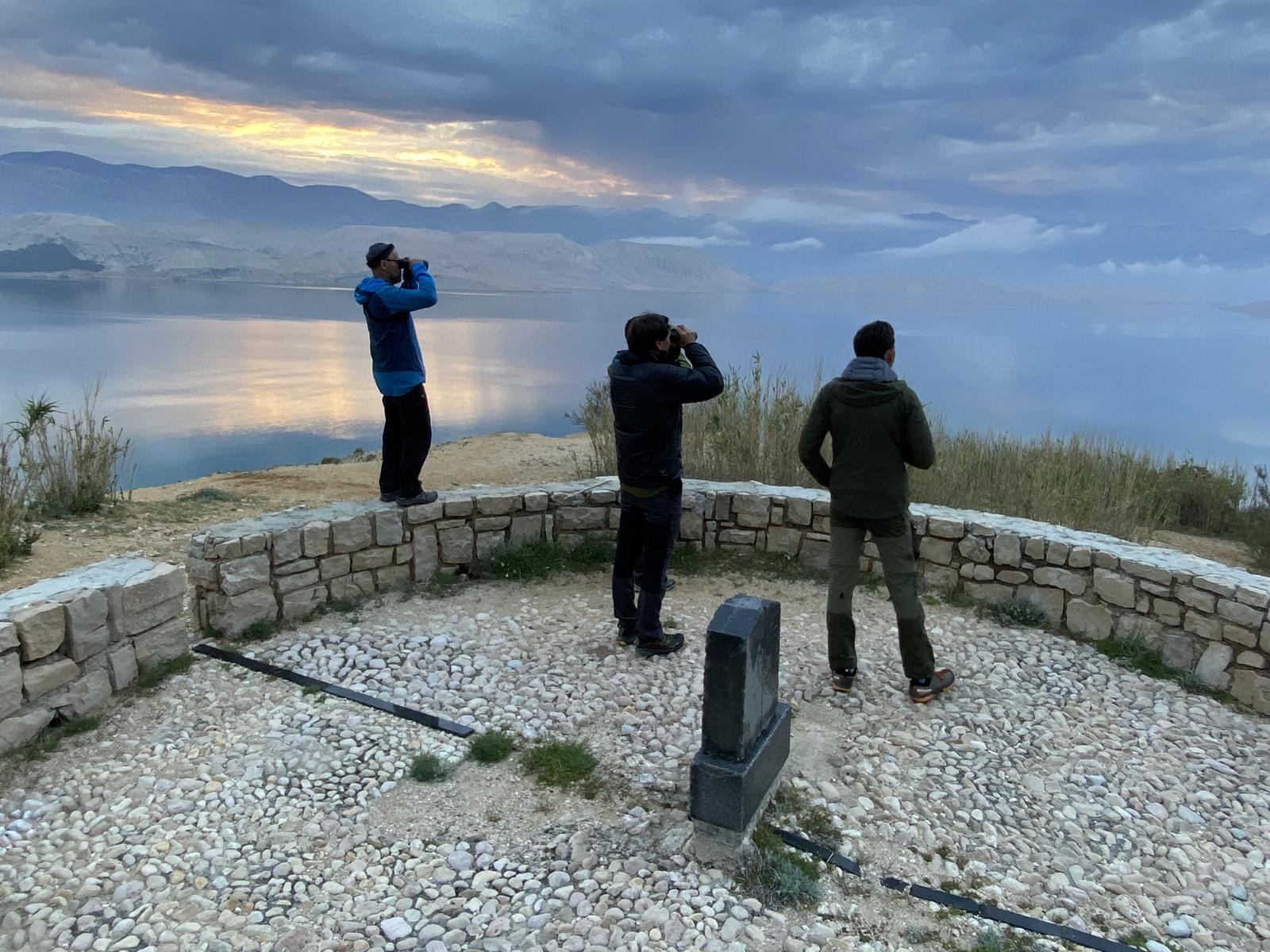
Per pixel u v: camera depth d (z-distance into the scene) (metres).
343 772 3.44
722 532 6.30
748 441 7.90
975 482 8.12
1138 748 3.88
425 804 3.24
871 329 3.99
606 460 9.29
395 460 5.59
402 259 5.23
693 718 3.93
